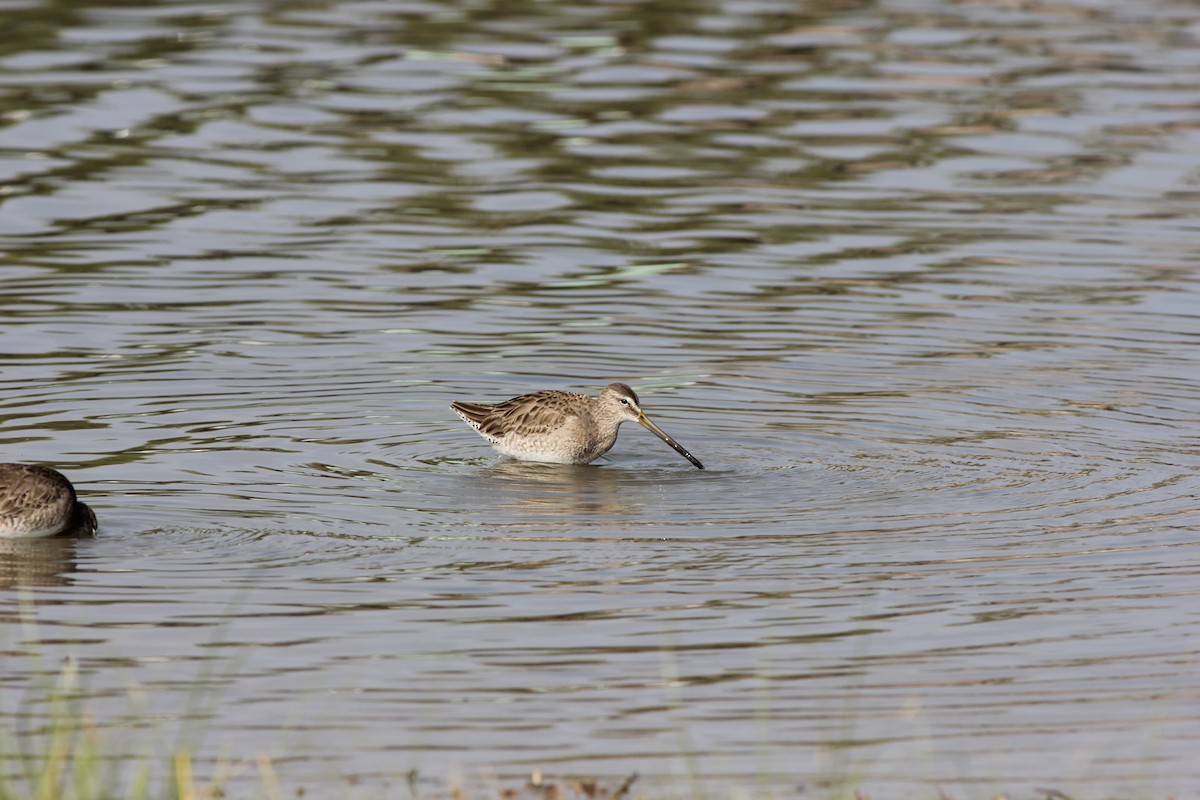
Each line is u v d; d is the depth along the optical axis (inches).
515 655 504.1
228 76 1263.5
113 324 846.5
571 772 433.4
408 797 418.9
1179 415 742.5
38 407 734.5
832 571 573.6
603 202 1050.1
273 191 1055.0
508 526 621.0
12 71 1249.4
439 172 1096.8
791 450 709.9
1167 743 451.5
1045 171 1113.4
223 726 456.8
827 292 913.5
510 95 1242.6
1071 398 765.3
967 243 987.9
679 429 736.3
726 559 585.9
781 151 1143.6
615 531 616.1
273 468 679.1
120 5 1438.2
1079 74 1315.2
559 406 703.1
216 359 805.9
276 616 531.2
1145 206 1048.8
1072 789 427.2
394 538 605.6
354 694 476.7
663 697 477.7
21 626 520.7
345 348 828.0
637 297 904.9
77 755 432.8
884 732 457.7
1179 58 1363.2
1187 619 531.2
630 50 1349.7
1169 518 624.1
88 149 1112.8
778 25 1430.9
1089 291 910.4
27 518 583.2
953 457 697.0
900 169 1115.3
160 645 507.8
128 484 652.7
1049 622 530.0
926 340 844.6
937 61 1341.0
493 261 956.0
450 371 804.0
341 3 1471.5
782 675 491.5
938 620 531.8
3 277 904.9
